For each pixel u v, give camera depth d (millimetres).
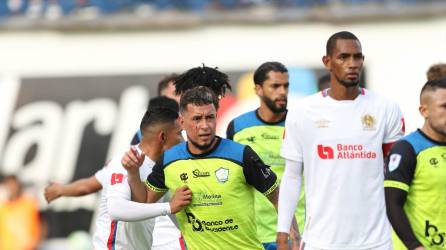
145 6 70312
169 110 23719
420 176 20844
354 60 21000
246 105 60688
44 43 67688
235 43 67062
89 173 62031
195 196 21844
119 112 63781
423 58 65938
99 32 67562
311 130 21531
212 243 21984
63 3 70250
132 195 22406
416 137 21047
